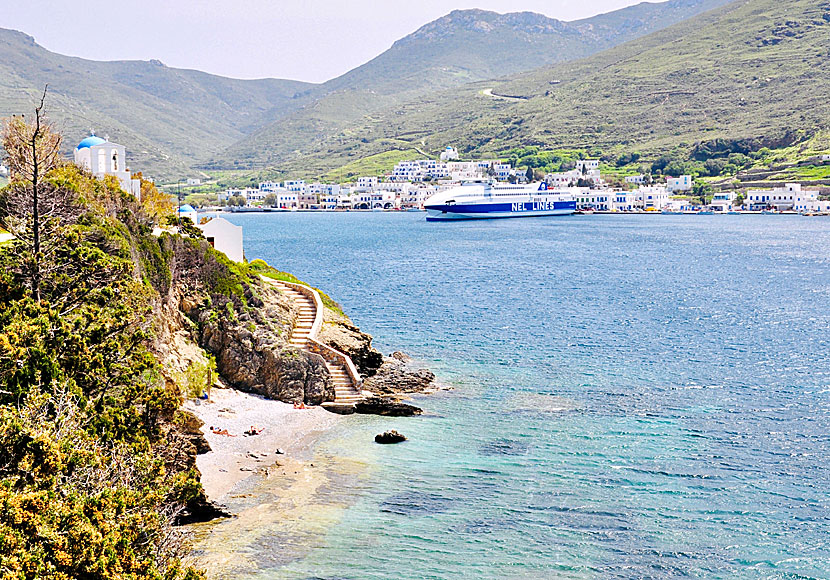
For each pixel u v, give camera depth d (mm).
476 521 49594
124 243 64500
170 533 37188
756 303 133500
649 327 111188
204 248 76375
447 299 137625
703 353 94125
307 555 45188
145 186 112125
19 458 32312
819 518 50188
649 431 65500
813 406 72000
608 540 47469
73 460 33531
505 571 43938
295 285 91375
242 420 66688
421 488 54375
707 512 51000
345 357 76375
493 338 103062
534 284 157875
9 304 42906
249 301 77125
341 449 61531
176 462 50781
